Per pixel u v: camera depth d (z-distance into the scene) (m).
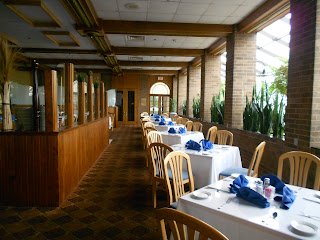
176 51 8.50
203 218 1.62
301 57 3.36
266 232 1.36
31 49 8.61
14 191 3.02
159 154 3.02
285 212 1.56
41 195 3.03
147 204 3.15
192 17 5.46
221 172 3.24
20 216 2.79
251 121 5.10
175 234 1.15
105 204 3.14
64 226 2.58
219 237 0.96
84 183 3.96
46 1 4.69
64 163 3.22
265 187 1.87
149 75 15.88
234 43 5.84
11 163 3.00
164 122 7.72
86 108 5.49
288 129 3.65
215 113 7.36
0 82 3.12
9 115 3.19
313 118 3.17
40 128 3.18
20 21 5.76
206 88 8.50
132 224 2.64
